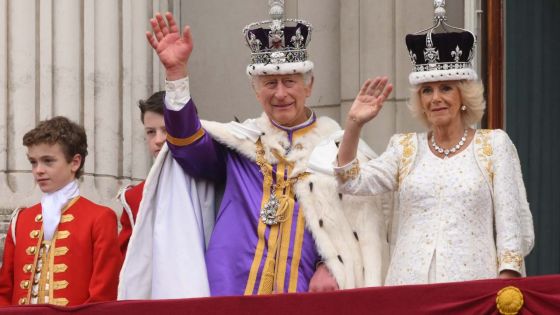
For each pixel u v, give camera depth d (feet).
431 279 81.82
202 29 122.72
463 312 77.36
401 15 114.62
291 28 89.10
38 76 109.50
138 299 86.99
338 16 118.01
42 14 109.91
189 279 87.10
